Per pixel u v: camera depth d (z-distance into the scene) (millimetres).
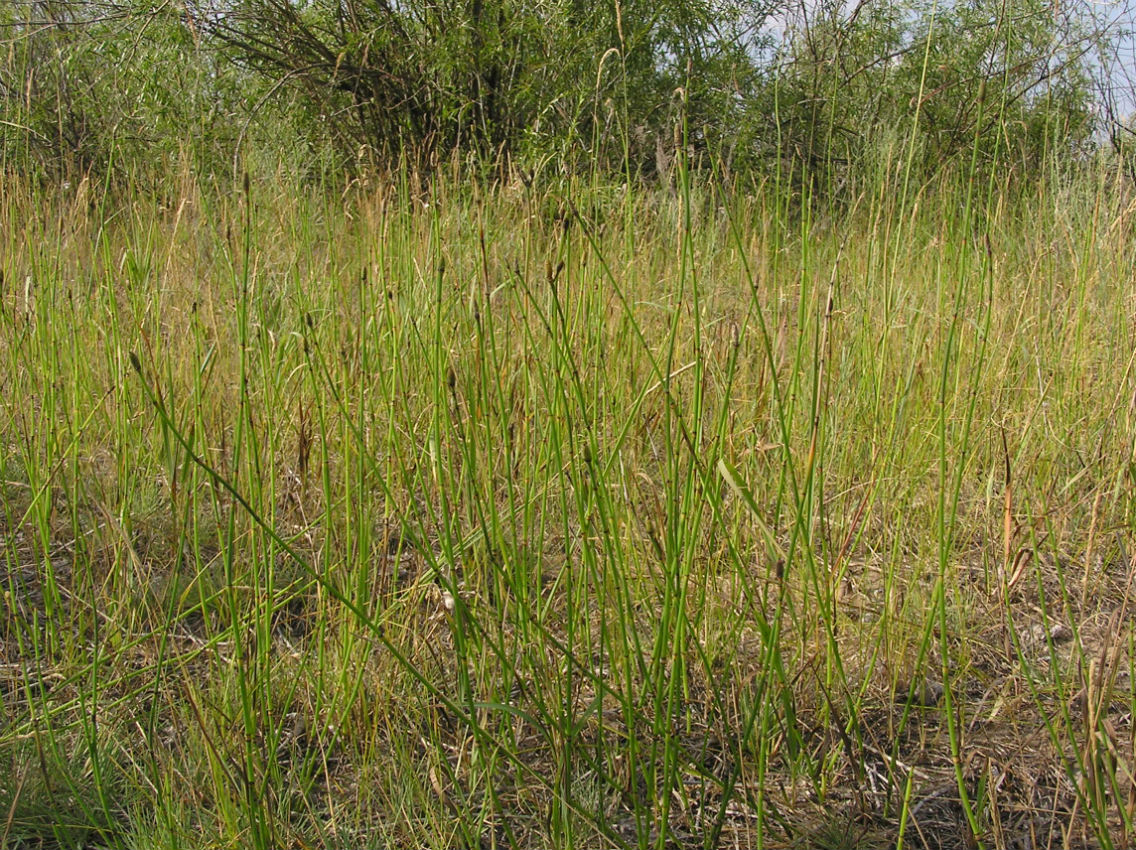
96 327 2896
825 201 3578
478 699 1808
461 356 2375
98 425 2748
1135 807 1411
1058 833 1554
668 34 6215
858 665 1968
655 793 1621
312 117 6543
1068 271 3404
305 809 1616
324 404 2547
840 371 2645
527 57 6426
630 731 1465
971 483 2609
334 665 1860
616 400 2467
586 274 2504
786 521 2248
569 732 1479
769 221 3305
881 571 2170
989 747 1764
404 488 2111
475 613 1759
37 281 2814
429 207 3377
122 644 1984
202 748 1636
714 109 5832
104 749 1673
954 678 1938
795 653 1938
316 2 6695
